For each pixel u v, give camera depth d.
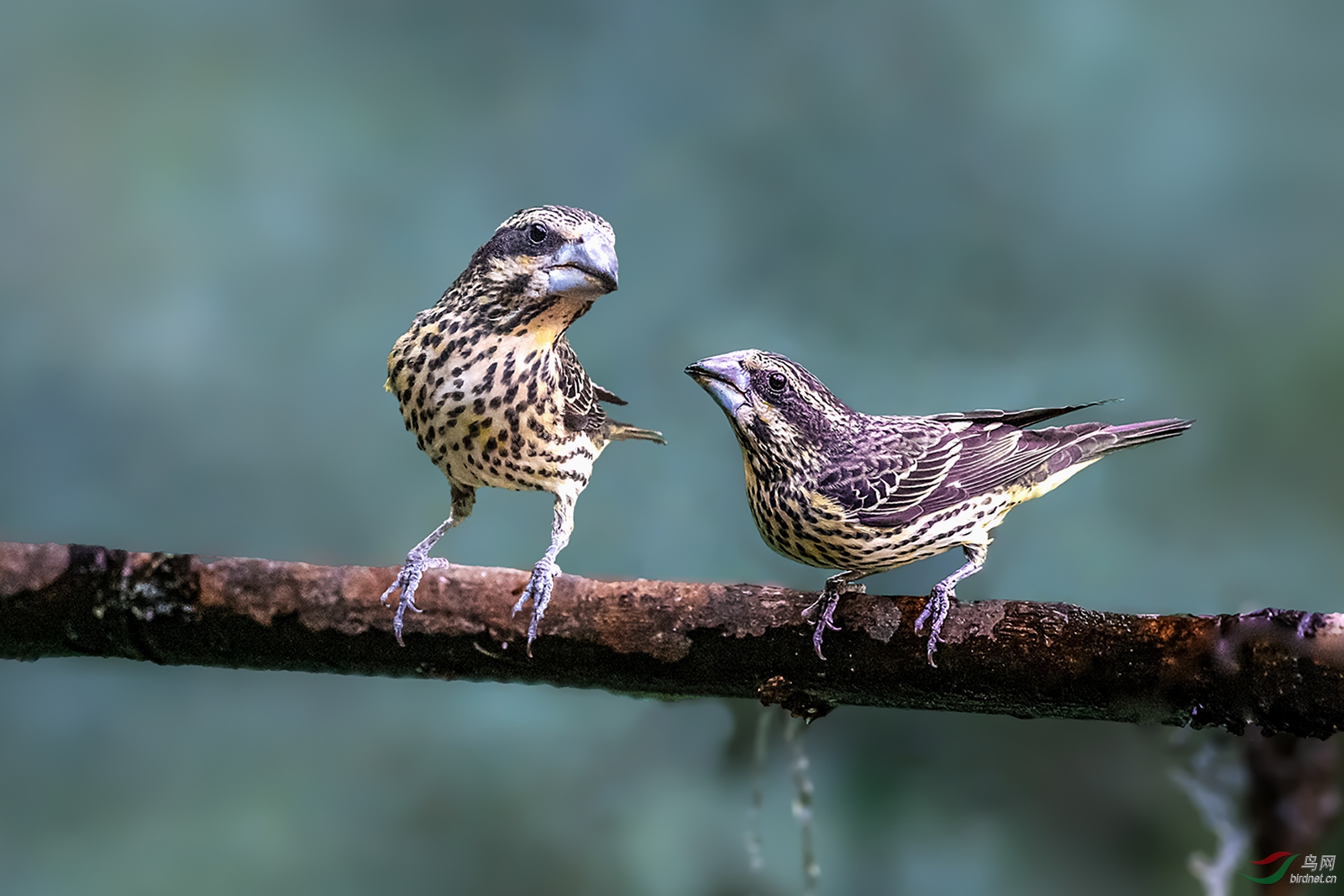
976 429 6.39
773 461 6.05
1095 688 4.96
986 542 6.32
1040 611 5.05
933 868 9.85
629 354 12.42
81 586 5.67
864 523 5.96
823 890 9.96
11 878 10.52
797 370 6.14
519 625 5.54
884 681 5.27
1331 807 7.91
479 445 6.19
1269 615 4.66
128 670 11.21
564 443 6.32
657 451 12.02
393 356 6.24
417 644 5.63
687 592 5.43
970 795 10.00
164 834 10.84
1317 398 11.77
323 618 5.62
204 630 5.70
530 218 6.07
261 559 5.68
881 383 12.33
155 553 5.71
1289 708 4.64
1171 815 9.39
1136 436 6.52
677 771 10.53
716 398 6.07
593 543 11.67
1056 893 9.65
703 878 10.10
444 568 5.64
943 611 5.14
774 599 5.36
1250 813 8.26
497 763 10.88
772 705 5.48
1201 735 8.59
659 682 5.56
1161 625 4.85
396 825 10.79
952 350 12.46
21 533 12.25
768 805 10.13
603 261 5.94
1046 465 6.40
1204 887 9.06
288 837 10.80
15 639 5.78
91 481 12.43
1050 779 9.88
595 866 10.32
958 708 5.30
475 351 6.05
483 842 10.63
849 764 10.20
